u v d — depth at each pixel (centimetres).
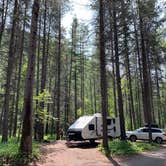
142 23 2289
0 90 3262
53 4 2436
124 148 1709
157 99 4200
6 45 2588
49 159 1327
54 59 3522
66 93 3909
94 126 2353
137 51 2559
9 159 1172
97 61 3095
